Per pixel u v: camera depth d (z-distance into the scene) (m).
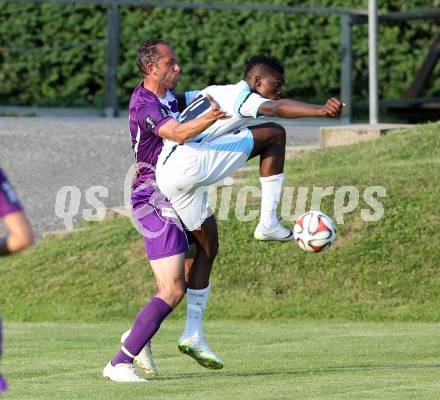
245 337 34.47
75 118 69.94
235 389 23.41
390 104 70.06
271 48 76.69
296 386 23.72
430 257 41.69
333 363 27.94
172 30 76.62
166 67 25.20
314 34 76.81
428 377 25.00
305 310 40.22
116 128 64.25
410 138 52.34
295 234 26.45
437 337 33.44
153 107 24.72
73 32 77.56
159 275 25.09
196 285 25.95
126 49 76.75
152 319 24.89
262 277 42.09
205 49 76.56
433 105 70.31
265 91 25.97
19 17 77.75
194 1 77.06
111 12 69.94
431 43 75.81
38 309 42.59
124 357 24.98
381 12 75.62
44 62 77.62
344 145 53.72
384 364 27.62
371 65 59.25
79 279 44.19
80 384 24.56
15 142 60.72
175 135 24.09
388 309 39.75
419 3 78.31
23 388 24.03
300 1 77.25
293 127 65.62
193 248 26.06
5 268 46.59
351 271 41.66
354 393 22.52
